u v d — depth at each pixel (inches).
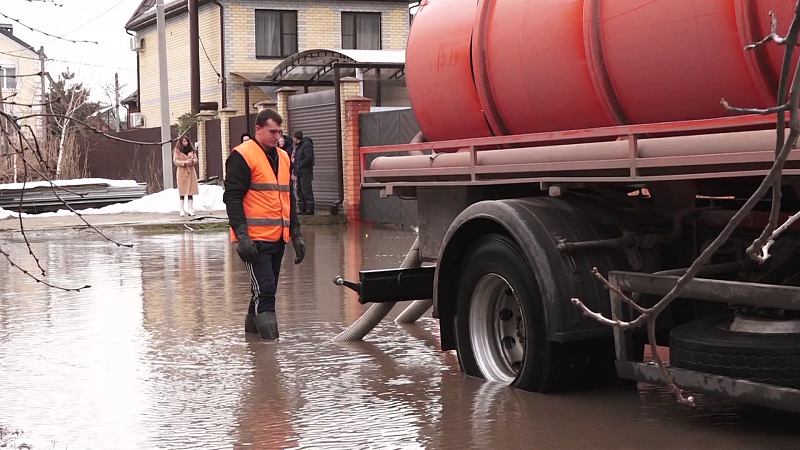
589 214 275.4
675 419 254.1
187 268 592.4
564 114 286.0
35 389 298.2
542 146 294.4
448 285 306.3
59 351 353.7
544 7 284.5
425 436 242.4
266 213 373.1
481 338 297.9
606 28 265.6
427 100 334.6
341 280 343.3
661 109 260.5
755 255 113.6
